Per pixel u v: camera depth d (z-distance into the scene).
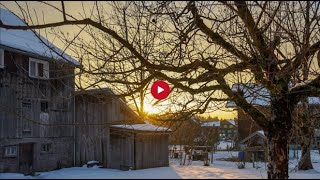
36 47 22.75
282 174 9.14
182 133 31.69
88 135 25.16
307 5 8.34
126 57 9.32
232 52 9.02
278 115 9.45
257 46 8.51
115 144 17.48
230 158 35.16
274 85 9.12
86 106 25.38
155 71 9.18
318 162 28.55
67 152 25.02
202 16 8.74
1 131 21.16
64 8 7.84
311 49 9.36
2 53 21.38
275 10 7.76
